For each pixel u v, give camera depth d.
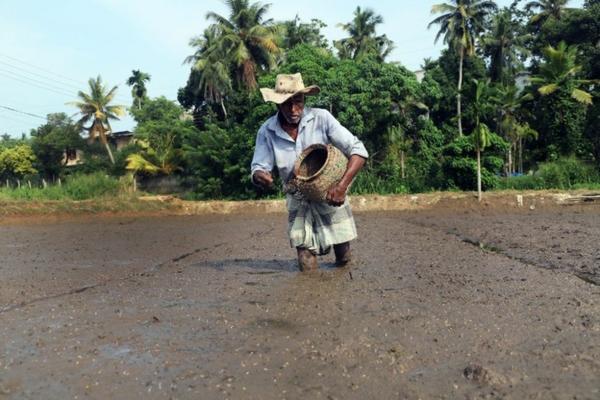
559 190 19.53
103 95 46.03
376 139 25.89
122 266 6.11
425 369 2.27
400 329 2.87
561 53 30.06
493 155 22.03
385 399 1.98
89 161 45.34
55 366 2.52
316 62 27.44
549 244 6.81
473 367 2.20
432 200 19.09
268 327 3.02
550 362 2.30
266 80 27.11
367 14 41.81
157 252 7.59
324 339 2.73
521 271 4.69
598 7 33.62
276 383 2.17
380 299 3.61
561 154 30.53
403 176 25.02
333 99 24.17
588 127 30.36
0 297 4.30
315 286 4.18
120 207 21.50
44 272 5.75
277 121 4.68
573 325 2.85
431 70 36.59
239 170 27.67
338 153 4.47
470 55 36.84
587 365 2.25
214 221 16.11
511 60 38.97
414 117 26.48
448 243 7.34
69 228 14.73
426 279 4.37
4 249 8.91
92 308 3.74
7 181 48.16
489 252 6.20
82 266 6.21
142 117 47.06
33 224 17.53
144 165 35.94
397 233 9.21
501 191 20.41
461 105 35.22
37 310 3.74
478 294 3.71
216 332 2.96
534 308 3.26
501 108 32.50
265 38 32.56
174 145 37.28
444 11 36.41
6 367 2.54
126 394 2.14
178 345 2.75
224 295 4.00
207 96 36.22
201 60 33.31
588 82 30.75
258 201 21.58
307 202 4.82
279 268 5.33
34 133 55.59
